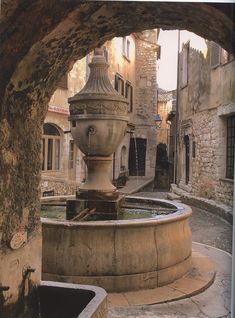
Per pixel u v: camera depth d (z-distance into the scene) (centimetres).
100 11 217
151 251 420
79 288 261
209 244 682
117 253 409
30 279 263
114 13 226
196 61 1285
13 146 235
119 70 1927
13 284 242
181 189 1448
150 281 418
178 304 384
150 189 1998
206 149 1162
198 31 245
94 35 254
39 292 268
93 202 516
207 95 1153
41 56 222
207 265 499
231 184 959
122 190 1672
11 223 240
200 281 439
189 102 1381
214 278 462
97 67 543
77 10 203
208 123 1147
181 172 1505
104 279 406
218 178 1061
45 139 1336
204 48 1185
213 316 355
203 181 1188
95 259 407
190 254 485
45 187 1148
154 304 381
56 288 265
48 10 192
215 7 183
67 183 1241
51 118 1330
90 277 406
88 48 274
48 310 264
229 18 183
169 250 435
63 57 250
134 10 225
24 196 257
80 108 524
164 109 3102
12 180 238
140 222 414
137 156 2295
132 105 2225
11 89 216
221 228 830
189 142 1379
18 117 237
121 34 279
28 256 264
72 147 1473
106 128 520
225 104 991
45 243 418
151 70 2294
